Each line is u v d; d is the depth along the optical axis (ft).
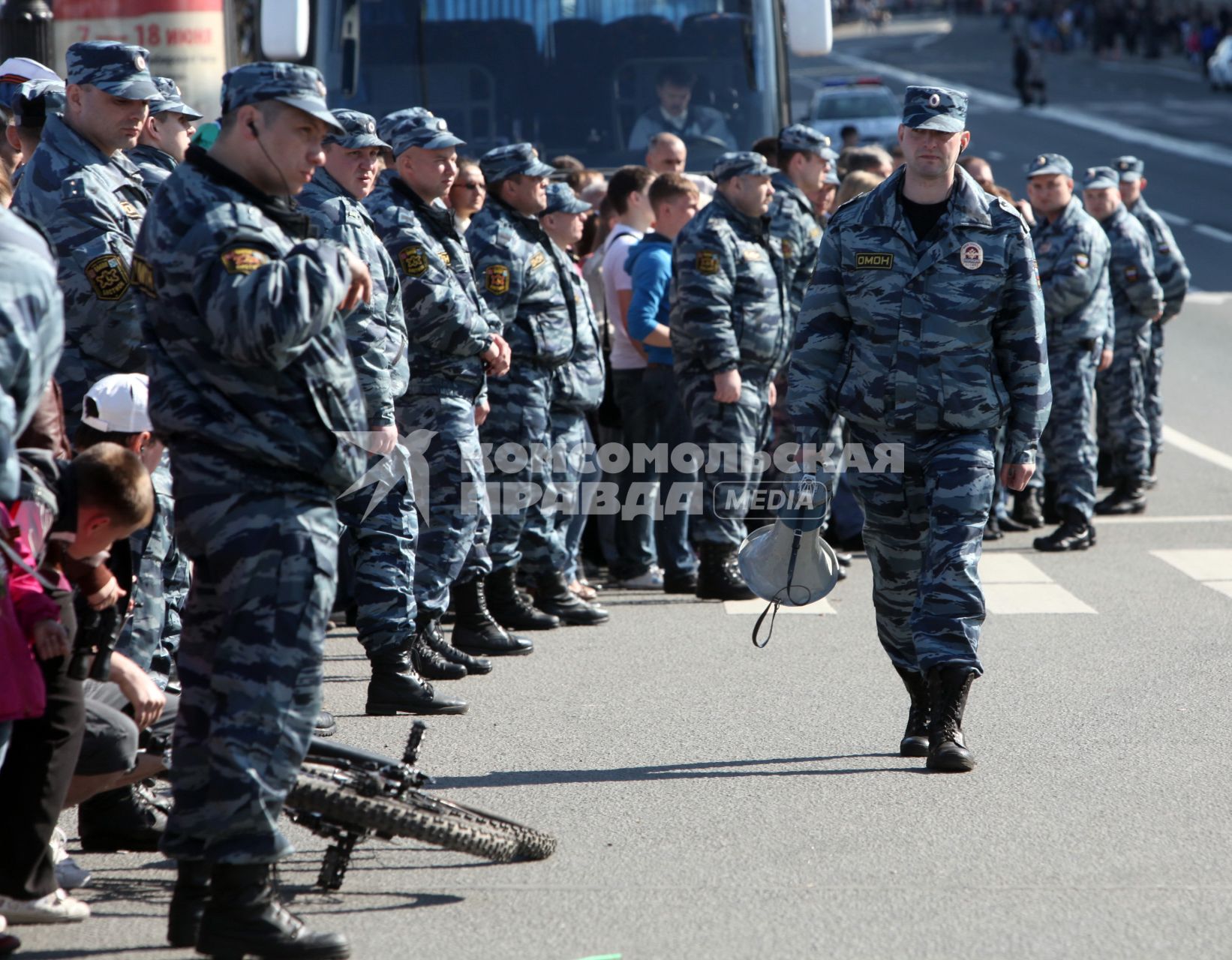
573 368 93.30
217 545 46.09
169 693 60.29
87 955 47.39
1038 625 91.97
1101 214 126.21
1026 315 65.77
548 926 49.65
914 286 65.41
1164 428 167.02
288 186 47.16
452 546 81.87
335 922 50.03
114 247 63.57
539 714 75.31
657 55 119.03
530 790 63.46
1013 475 67.00
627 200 107.65
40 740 47.19
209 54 133.49
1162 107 641.81
